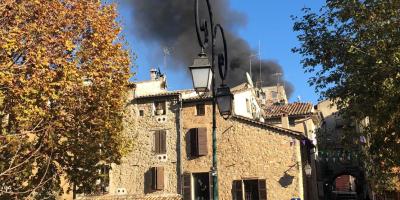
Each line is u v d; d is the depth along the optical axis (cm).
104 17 1880
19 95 1474
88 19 1816
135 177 3138
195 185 3031
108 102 1986
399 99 1335
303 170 3011
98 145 2131
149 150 3147
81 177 2172
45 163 1934
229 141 2989
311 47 1583
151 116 3191
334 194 4900
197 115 3094
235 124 3000
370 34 1416
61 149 2002
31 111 1460
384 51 1353
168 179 3072
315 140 3959
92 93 1884
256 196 2891
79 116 1909
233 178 2934
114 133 2159
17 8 1512
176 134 3116
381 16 1420
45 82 1503
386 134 1512
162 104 3200
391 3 1397
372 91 1398
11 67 1442
